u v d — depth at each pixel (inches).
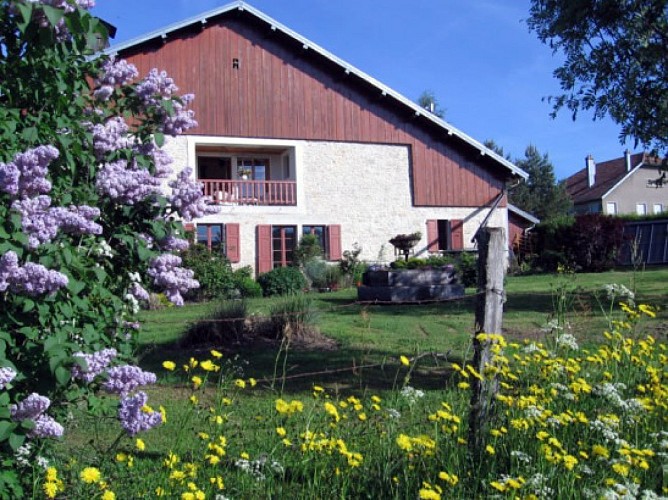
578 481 147.4
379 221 986.1
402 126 1009.5
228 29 919.0
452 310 535.2
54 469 118.6
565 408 186.7
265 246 927.7
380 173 993.5
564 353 230.8
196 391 258.8
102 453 142.2
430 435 173.9
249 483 149.2
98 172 146.3
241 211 921.5
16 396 114.0
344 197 971.3
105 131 147.7
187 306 619.8
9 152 121.7
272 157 1017.5
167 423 208.8
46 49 132.8
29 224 113.5
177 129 162.9
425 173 1015.6
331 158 969.5
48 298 116.3
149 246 150.8
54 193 130.2
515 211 1111.0
